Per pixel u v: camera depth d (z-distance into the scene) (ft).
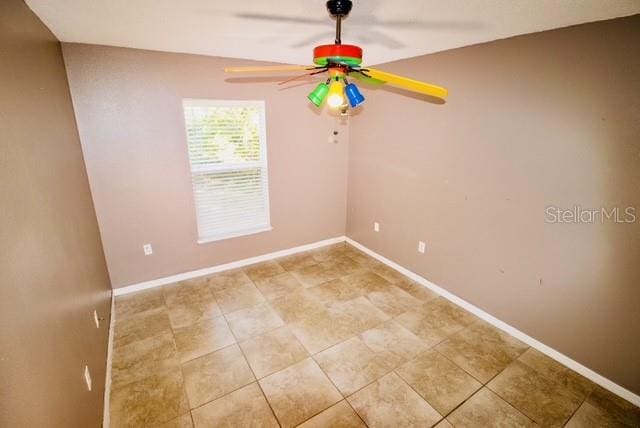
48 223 4.42
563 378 6.79
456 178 8.87
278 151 11.55
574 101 6.21
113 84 8.48
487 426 5.74
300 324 8.59
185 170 10.03
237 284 10.63
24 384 2.93
